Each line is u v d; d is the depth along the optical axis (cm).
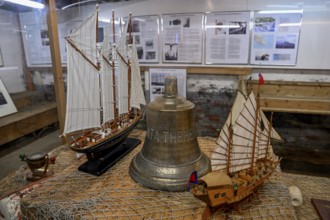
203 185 81
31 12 223
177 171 106
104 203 98
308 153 218
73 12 223
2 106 202
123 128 140
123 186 110
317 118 213
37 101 244
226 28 213
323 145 218
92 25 118
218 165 96
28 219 100
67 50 108
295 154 217
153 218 89
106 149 131
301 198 106
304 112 200
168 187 104
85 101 123
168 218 89
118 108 146
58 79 162
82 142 122
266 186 111
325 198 113
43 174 125
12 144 188
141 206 96
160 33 229
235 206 92
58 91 164
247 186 90
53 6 155
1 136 177
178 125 107
